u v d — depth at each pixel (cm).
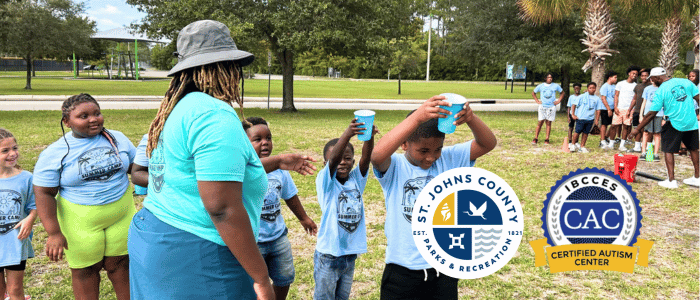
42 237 498
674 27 1498
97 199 299
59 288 383
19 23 3053
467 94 3816
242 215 156
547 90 1093
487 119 1716
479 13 2273
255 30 1767
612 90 1065
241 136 161
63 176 291
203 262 163
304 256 459
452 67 7225
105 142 307
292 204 344
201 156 153
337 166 268
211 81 168
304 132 1290
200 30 171
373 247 483
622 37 2122
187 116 157
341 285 315
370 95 3456
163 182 167
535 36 2177
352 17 1834
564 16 2005
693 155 729
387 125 1490
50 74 6600
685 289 393
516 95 3831
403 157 256
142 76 5944
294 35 1688
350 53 1955
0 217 308
